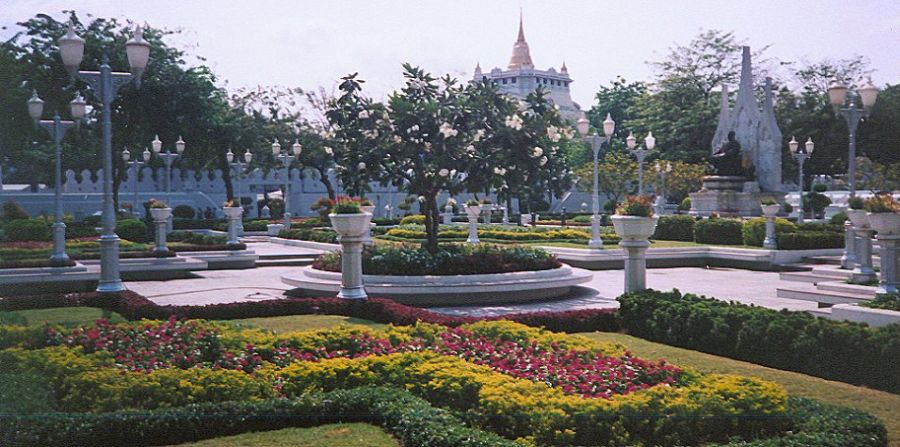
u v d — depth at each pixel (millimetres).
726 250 25469
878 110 30750
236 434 6293
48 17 36000
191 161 49156
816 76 43344
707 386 6652
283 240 33562
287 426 6477
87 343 8375
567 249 24938
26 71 33031
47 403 6426
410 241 29562
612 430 5891
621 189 47188
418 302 15156
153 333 8742
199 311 12523
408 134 15984
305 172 57531
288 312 12969
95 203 44094
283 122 50656
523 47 116625
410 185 16547
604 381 7047
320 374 7258
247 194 55812
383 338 8891
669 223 30953
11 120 29328
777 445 5512
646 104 54906
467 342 8609
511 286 15492
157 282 20266
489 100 16203
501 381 6770
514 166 16219
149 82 39625
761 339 9406
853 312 10383
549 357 7973
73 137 39469
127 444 6047
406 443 5949
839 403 7555
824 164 43062
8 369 6934
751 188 35969
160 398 6676
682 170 44469
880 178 31094
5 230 26594
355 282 13422
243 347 8266
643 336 11242
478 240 27953
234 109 48781
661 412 6055
